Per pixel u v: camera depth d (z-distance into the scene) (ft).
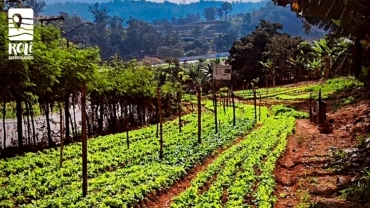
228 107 171.53
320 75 228.63
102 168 65.16
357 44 55.01
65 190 51.39
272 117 125.18
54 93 87.76
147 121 144.05
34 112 104.73
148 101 142.31
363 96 126.00
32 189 52.80
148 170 59.36
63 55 82.43
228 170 58.34
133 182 53.98
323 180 53.36
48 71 72.84
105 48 464.24
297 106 150.71
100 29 498.28
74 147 84.99
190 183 57.00
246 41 265.13
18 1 95.86
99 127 118.73
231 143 87.71
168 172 58.54
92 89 101.45
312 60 239.30
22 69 64.85
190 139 89.76
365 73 50.67
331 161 62.69
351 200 43.78
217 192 48.26
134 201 46.93
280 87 231.09
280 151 70.28
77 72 87.20
